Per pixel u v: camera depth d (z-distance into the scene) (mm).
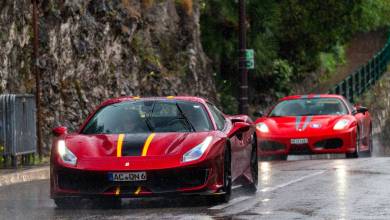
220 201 19438
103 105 21328
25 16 34781
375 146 66500
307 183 23641
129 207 19234
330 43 62906
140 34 44344
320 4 60531
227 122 21766
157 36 45969
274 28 59062
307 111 37844
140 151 19000
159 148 19062
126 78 41938
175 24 47062
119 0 41531
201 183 18891
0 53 33188
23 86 34656
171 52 46531
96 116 20891
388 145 68938
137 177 18578
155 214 17734
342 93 61938
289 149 35875
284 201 19625
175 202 19984
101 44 39875
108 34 40438
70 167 18828
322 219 16516
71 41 37750
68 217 17656
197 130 20297
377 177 24594
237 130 21078
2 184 26219
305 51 62531
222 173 19328
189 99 21328
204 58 49312
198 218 16938
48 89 36062
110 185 18625
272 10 57031
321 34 61344
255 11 56844
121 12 41438
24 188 24797
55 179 19094
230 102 55344
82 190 18844
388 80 71875
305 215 17109
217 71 55625
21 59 34594
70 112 37250
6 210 19047
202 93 48438
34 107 30859
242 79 44531
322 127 36125
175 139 19422
